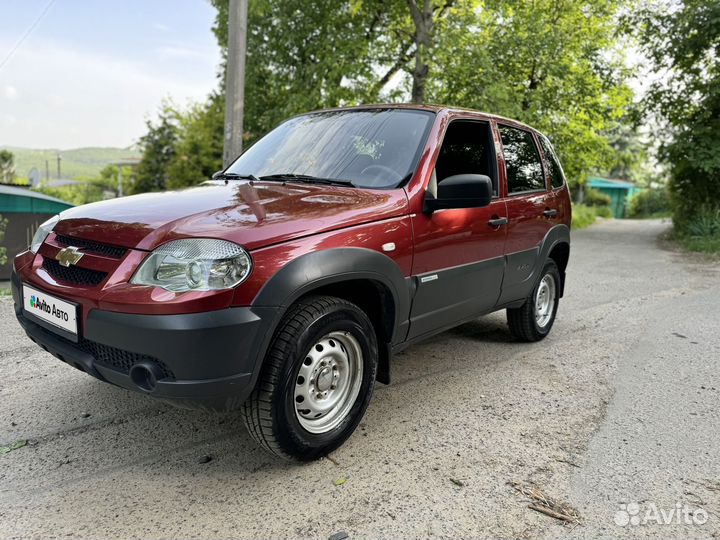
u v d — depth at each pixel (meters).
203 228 2.29
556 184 4.68
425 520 2.21
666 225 22.69
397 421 3.10
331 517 2.21
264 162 3.58
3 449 2.68
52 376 3.59
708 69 13.88
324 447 2.61
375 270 2.65
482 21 13.98
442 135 3.30
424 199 3.02
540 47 13.98
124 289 2.19
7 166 47.78
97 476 2.48
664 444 2.90
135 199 2.86
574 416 3.22
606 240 15.17
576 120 17.27
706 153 13.13
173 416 3.08
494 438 2.92
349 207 2.68
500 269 3.77
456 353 4.35
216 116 24.83
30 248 2.90
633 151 39.19
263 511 2.25
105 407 3.17
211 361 2.13
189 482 2.45
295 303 2.45
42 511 2.21
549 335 4.97
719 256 11.07
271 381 2.32
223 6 18.81
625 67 17.05
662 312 5.94
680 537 2.14
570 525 2.20
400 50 16.58
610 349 4.56
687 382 3.82
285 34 16.64
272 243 2.29
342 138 3.44
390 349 2.96
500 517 2.24
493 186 3.74
